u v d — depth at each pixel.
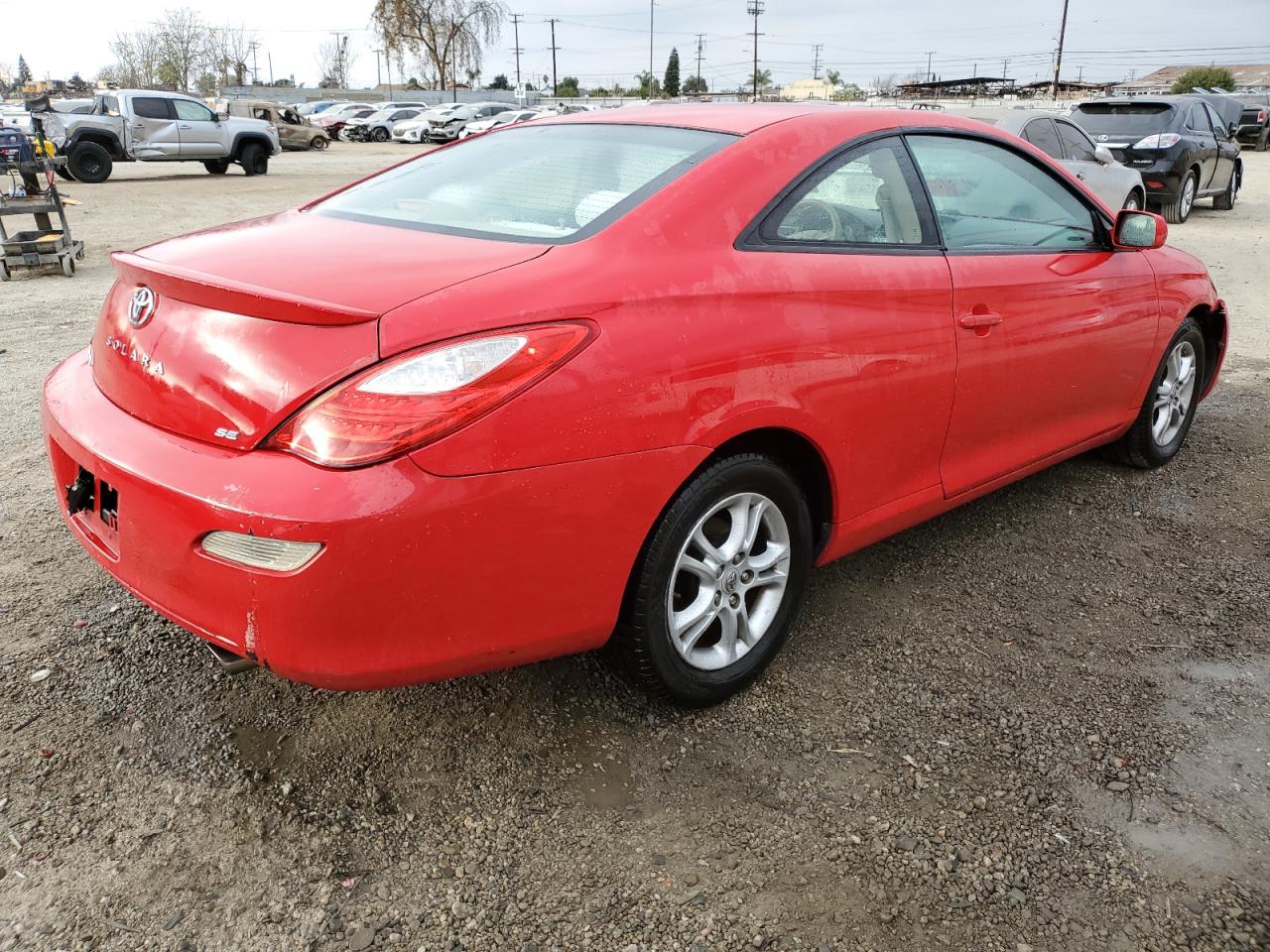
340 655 1.89
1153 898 2.02
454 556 1.91
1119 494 4.18
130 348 2.21
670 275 2.23
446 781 2.30
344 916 1.92
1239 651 2.97
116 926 1.88
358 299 1.93
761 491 2.51
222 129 20.52
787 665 2.84
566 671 2.74
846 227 2.71
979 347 3.04
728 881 2.03
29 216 13.56
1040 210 3.48
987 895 2.02
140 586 2.09
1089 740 2.52
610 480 2.08
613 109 3.19
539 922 1.92
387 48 67.50
